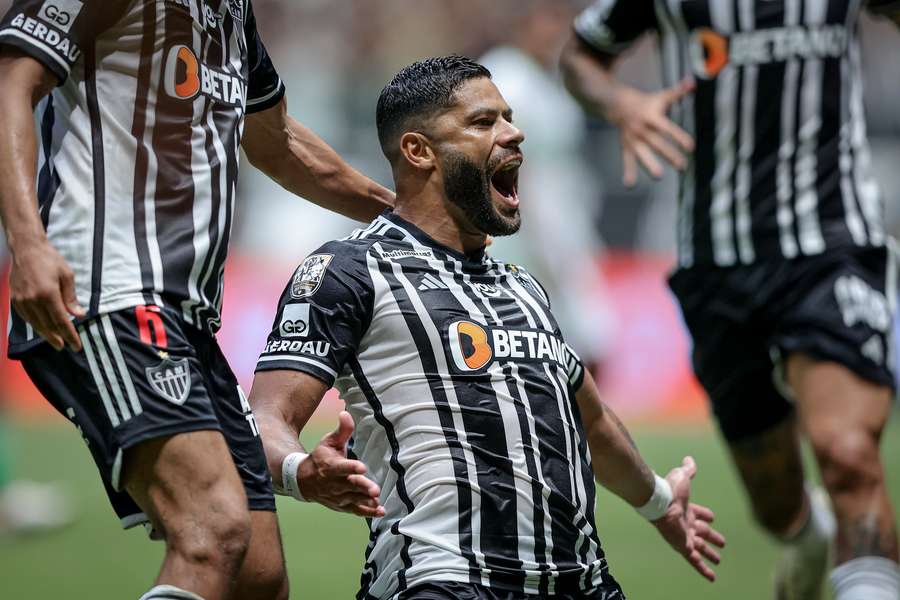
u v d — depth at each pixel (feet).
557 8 114.52
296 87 163.94
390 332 43.34
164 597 37.09
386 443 43.09
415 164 45.24
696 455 127.44
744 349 65.41
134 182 39.40
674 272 67.77
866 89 172.14
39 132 42.45
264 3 194.39
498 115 45.21
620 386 153.17
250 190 159.12
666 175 155.63
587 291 132.98
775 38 64.28
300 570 83.92
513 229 45.57
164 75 40.11
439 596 41.16
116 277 38.68
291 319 43.47
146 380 38.22
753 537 93.56
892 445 135.85
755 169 64.75
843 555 57.11
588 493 44.32
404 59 195.83
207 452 38.29
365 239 45.09
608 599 43.86
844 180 64.18
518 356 43.88
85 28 38.99
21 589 78.64
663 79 68.80
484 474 42.29
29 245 36.37
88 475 121.39
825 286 62.28
